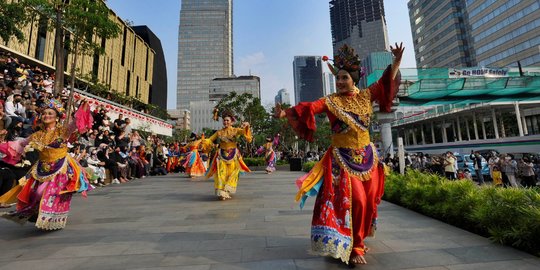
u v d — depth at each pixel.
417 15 82.00
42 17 12.46
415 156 17.97
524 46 47.09
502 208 3.23
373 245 2.92
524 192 3.39
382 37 151.50
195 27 125.88
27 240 3.26
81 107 3.72
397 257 2.57
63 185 3.63
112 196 6.78
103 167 9.39
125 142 12.36
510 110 36.00
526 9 46.66
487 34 53.75
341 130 2.56
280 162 21.14
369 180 2.51
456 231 3.50
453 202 3.99
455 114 38.34
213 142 6.29
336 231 2.29
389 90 2.54
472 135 44.38
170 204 5.58
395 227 3.70
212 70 122.19
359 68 2.62
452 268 2.32
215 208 5.07
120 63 33.22
